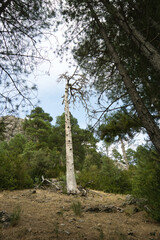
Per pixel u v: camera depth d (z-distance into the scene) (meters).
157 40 3.47
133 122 3.75
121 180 9.80
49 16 3.91
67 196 7.29
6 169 8.25
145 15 3.27
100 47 4.68
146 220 4.09
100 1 4.01
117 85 4.54
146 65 3.66
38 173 11.30
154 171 4.05
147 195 4.20
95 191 9.48
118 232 2.90
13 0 3.35
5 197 5.79
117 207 5.07
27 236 2.42
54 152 18.36
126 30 3.69
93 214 4.29
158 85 3.53
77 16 4.20
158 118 3.45
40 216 3.63
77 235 2.60
